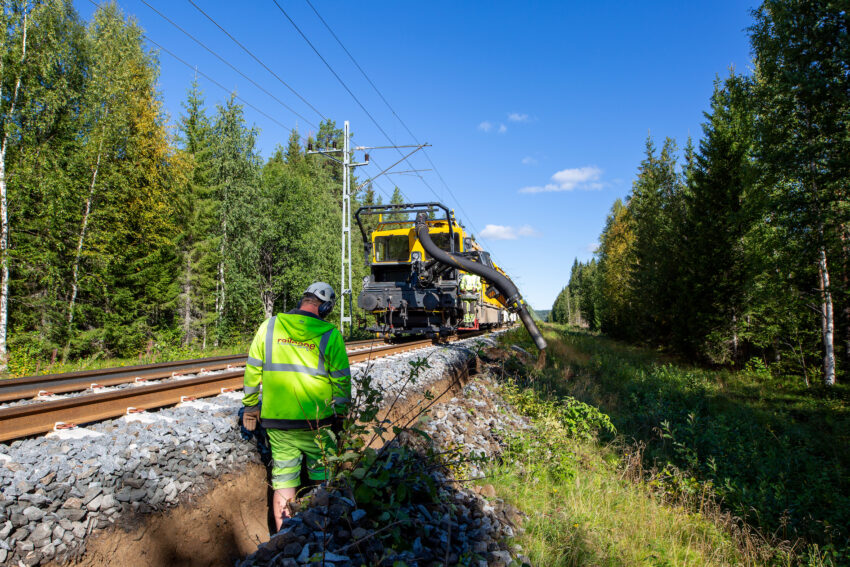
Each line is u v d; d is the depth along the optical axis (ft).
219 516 10.85
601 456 21.83
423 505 11.50
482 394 27.09
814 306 53.78
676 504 18.19
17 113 50.47
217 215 83.51
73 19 68.64
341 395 10.69
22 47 51.11
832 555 14.74
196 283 78.13
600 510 15.79
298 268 94.22
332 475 10.50
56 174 51.26
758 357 65.41
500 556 10.63
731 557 14.57
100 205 58.85
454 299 44.86
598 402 30.76
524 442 19.57
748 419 32.30
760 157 51.34
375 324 49.90
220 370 24.57
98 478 9.02
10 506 7.68
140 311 64.49
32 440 10.30
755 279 59.47
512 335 59.26
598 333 182.91
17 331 50.42
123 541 8.81
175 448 10.74
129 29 79.15
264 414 10.62
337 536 8.66
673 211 94.17
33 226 51.08
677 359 70.90
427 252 40.57
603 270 177.78
